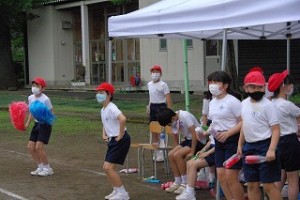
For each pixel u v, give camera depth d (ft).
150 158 35.22
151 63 85.71
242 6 20.88
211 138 23.56
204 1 24.09
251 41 74.02
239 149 19.01
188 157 24.45
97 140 44.24
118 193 23.98
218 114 20.31
